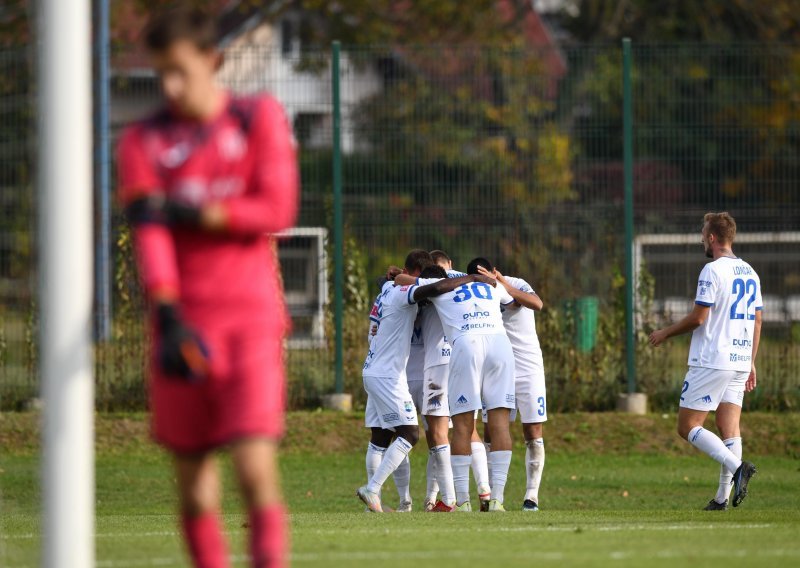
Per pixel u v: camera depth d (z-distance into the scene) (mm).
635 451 50688
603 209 54219
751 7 105438
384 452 37906
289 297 55656
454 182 58688
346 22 106312
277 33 114750
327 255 54344
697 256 54750
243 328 14227
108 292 53344
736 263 35281
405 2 109438
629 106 54250
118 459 49000
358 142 57875
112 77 69375
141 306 53031
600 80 72438
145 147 14273
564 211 54406
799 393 54188
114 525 26859
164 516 32188
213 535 15273
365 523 26266
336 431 51594
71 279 15984
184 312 14133
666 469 48156
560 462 49375
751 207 57406
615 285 54031
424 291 36031
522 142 67562
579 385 54031
